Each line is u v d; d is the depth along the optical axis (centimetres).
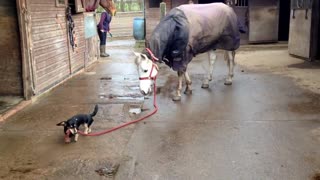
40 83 583
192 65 853
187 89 580
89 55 881
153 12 1170
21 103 527
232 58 634
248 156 343
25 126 439
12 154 358
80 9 775
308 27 854
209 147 366
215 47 598
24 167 329
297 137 389
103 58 1001
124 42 1418
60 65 675
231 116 463
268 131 407
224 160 336
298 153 348
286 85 626
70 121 383
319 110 481
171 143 378
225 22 585
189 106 512
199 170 317
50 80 627
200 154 350
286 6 1350
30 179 307
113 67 850
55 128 430
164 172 314
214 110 490
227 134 400
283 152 351
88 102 542
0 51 543
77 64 782
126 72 781
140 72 457
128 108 508
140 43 1227
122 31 1623
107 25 1018
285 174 307
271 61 879
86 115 405
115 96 575
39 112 495
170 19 502
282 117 455
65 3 707
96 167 326
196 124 436
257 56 970
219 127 423
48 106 524
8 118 468
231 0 1195
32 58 549
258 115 465
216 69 792
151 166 326
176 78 707
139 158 344
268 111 481
